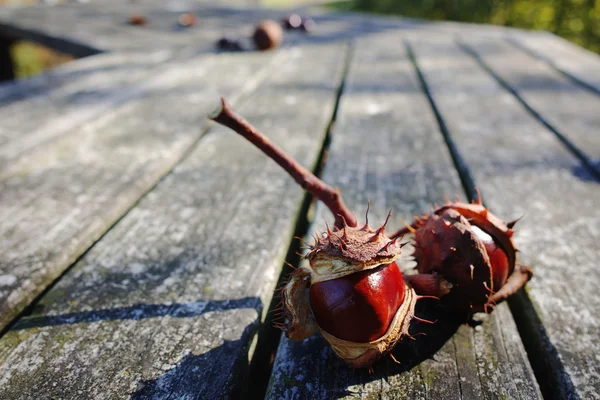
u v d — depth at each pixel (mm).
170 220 292
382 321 165
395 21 1286
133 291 229
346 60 792
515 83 639
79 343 198
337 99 588
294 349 195
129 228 284
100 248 264
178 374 183
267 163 372
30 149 384
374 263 165
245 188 332
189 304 219
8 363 189
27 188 326
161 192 327
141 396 174
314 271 173
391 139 428
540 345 210
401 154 394
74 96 547
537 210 310
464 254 187
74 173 349
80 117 469
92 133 429
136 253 259
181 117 472
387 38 1000
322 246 170
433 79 649
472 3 1565
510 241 196
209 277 238
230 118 193
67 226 279
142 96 540
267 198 318
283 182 341
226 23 1133
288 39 945
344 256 163
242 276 238
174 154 386
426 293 191
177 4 1550
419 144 418
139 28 1044
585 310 222
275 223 287
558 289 235
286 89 577
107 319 211
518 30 1177
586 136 444
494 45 947
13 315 221
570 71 712
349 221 201
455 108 526
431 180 346
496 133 452
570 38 1488
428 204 311
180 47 841
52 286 245
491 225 195
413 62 809
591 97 582
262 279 236
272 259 252
